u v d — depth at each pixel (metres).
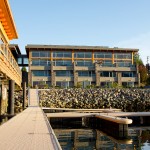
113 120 31.03
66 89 65.75
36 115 26.38
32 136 12.97
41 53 87.25
